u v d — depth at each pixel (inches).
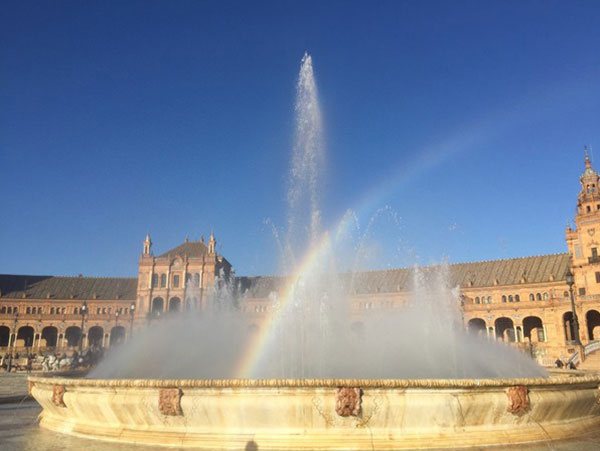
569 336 3415.4
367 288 4052.7
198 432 444.5
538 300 3516.2
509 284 3659.0
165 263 4495.6
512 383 452.1
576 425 500.4
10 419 647.1
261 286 4586.6
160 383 451.8
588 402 514.6
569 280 1572.3
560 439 470.3
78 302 4645.7
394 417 427.8
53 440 483.5
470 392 438.6
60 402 524.7
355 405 419.2
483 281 3828.7
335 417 423.2
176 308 4461.1
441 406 430.6
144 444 454.0
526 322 3693.4
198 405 441.7
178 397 446.0
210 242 4586.6
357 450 416.2
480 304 3681.1
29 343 4699.8
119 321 4549.7
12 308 4603.8
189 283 4436.5
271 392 427.5
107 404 481.4
